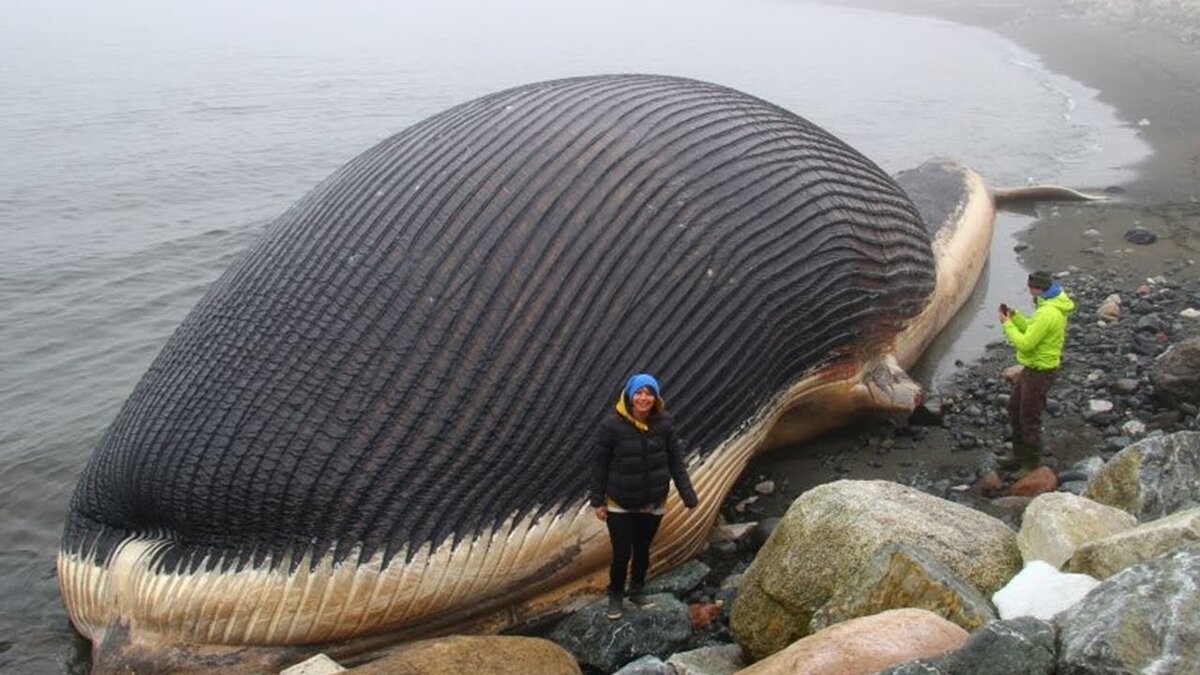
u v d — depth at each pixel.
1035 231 15.48
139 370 12.59
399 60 46.00
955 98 29.97
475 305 7.32
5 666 7.60
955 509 6.67
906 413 9.66
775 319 8.34
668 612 7.09
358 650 7.23
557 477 7.32
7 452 10.58
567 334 7.41
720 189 8.25
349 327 7.27
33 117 30.52
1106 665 4.36
